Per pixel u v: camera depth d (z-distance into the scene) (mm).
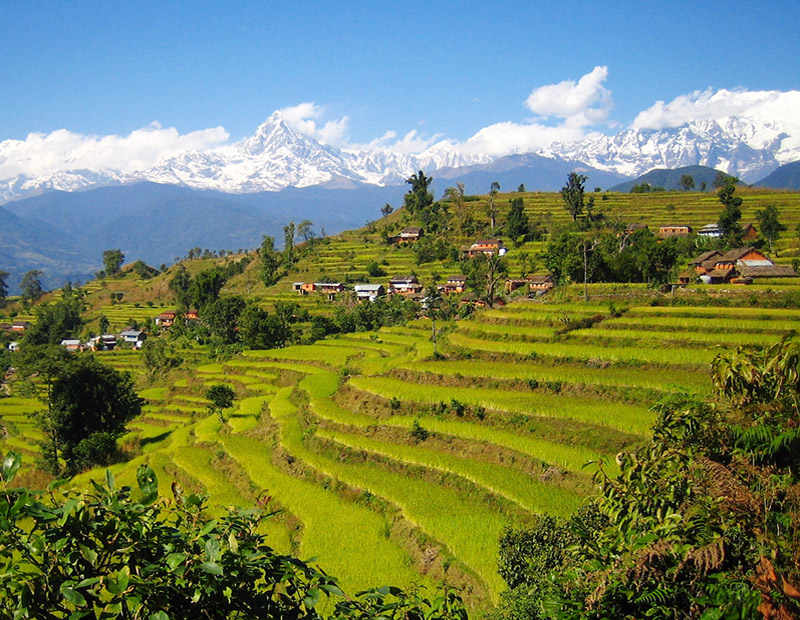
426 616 7828
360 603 7602
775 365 11961
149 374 102062
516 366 51250
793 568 8727
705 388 39594
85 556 6414
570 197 150125
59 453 64812
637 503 11453
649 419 37281
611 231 134125
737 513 9625
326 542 32375
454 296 111750
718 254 96562
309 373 75938
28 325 162250
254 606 6941
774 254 105000
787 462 10672
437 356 57500
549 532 24422
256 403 67250
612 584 9125
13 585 6199
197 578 6660
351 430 46938
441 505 33812
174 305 170750
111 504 6699
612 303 60062
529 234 142500
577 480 33031
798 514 9156
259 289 150250
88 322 161750
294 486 40688
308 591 7000
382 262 149375
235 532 7285
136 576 6426
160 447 63406
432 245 150000
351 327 109188
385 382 52844
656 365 46719
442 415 44688
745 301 55969
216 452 51344
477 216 166500
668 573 9109
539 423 39781
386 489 36875
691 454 11555
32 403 88562
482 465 37156
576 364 50125
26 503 6301
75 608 6473
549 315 59438
